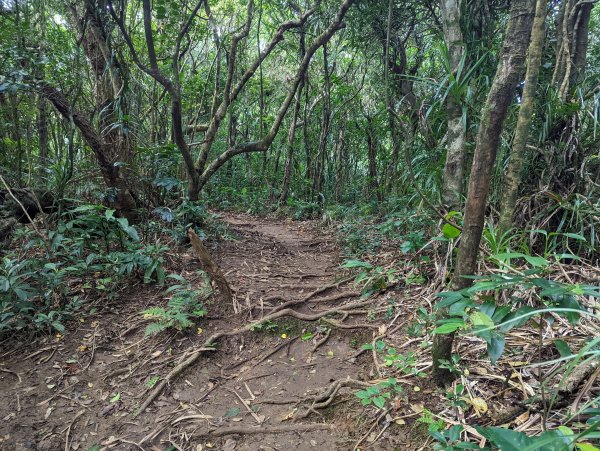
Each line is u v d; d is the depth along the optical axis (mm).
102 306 3180
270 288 3559
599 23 5145
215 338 2803
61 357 2654
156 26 6141
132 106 5578
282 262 4457
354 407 2088
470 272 1752
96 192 4059
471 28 3826
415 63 6566
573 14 3408
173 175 5199
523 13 1513
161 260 3473
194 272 3752
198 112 6422
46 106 5691
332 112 8438
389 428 1890
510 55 1540
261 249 4879
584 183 2979
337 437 1935
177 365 2570
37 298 3094
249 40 9266
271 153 10289
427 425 1833
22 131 5457
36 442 2041
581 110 2941
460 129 3107
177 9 4469
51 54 4152
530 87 2406
